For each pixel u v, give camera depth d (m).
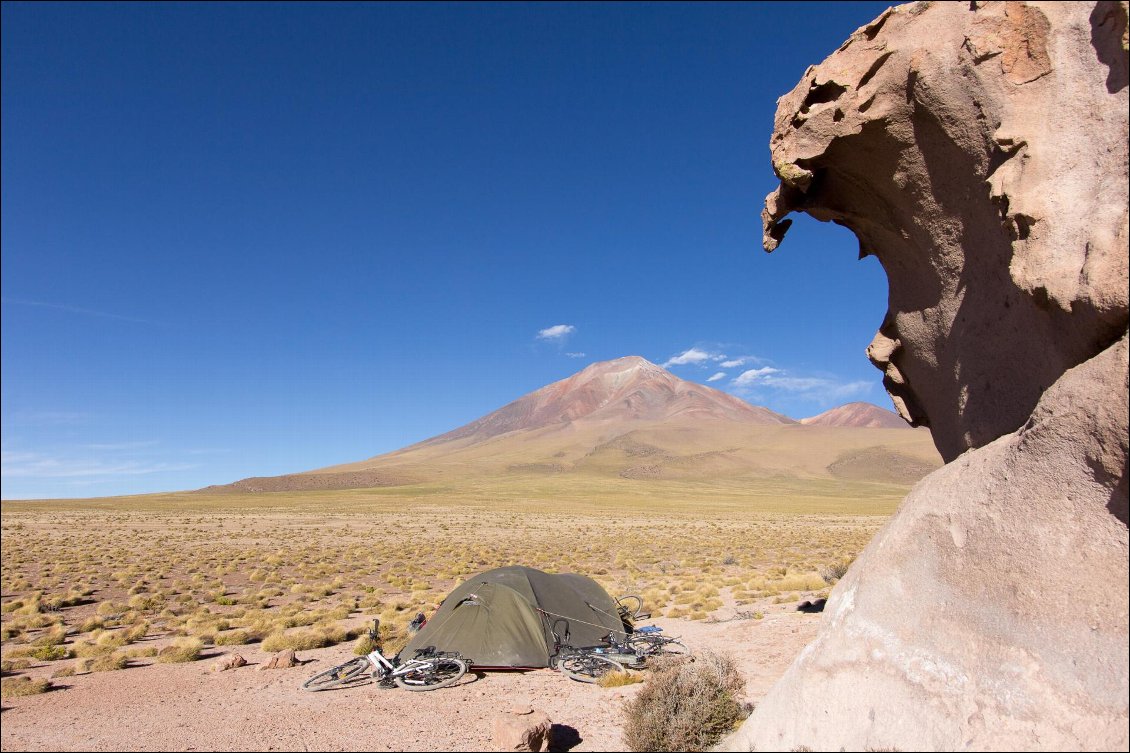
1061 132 7.57
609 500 151.38
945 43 9.12
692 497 165.62
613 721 9.89
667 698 8.77
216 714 10.73
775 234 13.55
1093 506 6.32
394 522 85.38
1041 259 7.16
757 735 7.12
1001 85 8.21
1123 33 6.98
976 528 6.98
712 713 8.62
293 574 37.03
